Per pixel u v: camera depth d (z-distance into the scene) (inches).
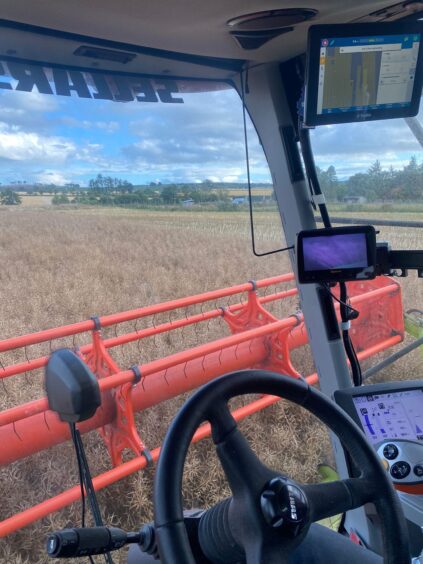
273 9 55.8
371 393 62.6
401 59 57.8
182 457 36.0
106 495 107.5
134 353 151.1
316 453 117.0
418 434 59.6
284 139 79.2
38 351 143.8
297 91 78.8
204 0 50.9
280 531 33.2
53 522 97.2
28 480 106.9
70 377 33.1
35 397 124.0
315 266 57.5
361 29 54.2
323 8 57.9
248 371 40.6
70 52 65.9
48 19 55.7
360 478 41.2
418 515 55.8
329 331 83.0
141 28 59.8
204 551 36.9
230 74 81.1
